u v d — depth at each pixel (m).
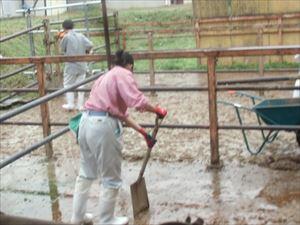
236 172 5.59
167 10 21.75
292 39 13.00
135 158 6.25
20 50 13.16
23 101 10.19
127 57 4.15
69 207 4.95
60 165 6.24
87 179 4.28
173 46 17.02
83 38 9.33
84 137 4.11
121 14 21.42
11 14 15.69
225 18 13.30
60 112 9.30
